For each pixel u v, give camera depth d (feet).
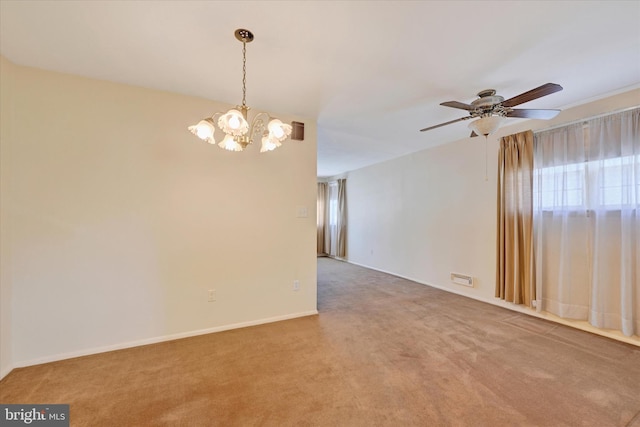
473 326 9.89
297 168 10.84
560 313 9.92
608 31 5.80
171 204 8.77
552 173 10.25
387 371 7.01
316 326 9.94
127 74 7.62
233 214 9.71
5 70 6.83
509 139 11.46
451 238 14.53
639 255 8.30
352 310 11.66
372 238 20.93
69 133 7.61
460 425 5.21
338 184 25.03
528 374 6.87
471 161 13.46
